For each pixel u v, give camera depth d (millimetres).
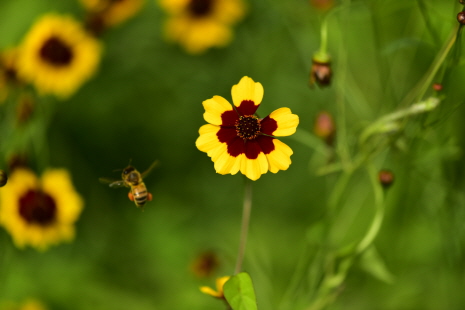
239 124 455
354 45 580
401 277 545
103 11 598
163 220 614
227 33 625
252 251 568
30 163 593
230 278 442
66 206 544
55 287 576
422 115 481
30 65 574
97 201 616
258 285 547
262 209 617
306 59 593
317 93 606
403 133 496
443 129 510
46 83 576
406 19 536
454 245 528
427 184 526
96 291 580
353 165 498
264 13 625
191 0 625
